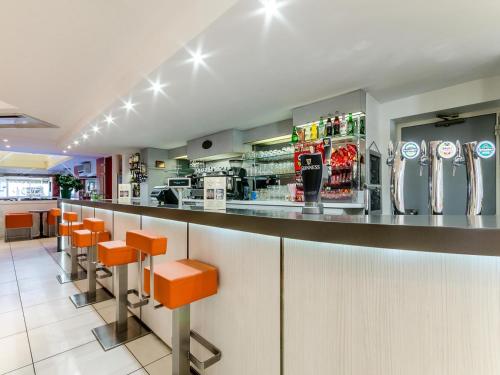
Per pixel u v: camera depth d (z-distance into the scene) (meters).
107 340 2.18
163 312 2.17
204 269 1.56
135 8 2.07
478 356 0.89
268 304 1.36
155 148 6.94
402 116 3.54
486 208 3.15
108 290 3.26
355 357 1.08
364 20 1.96
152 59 2.61
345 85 3.12
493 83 2.91
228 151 5.11
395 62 2.60
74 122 5.16
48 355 1.99
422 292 0.97
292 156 4.53
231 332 1.56
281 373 1.30
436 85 3.14
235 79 2.90
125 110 3.84
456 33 2.14
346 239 1.00
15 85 3.43
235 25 1.98
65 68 3.01
